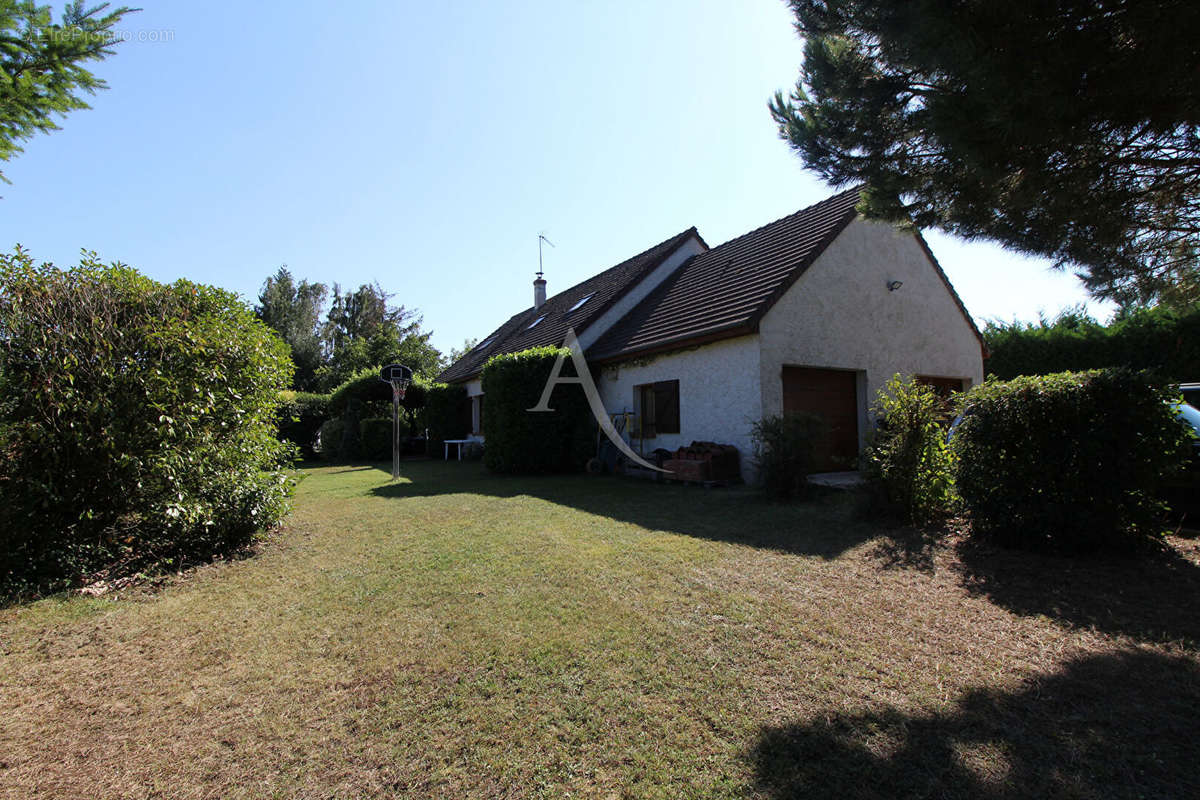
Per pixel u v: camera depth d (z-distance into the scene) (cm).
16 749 234
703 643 321
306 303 3950
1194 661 286
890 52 385
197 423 550
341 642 335
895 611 365
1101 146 377
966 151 373
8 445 455
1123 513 453
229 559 538
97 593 438
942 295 1284
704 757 218
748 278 1108
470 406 2091
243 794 204
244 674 298
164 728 248
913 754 216
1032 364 1488
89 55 574
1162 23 296
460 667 298
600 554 520
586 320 1448
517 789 202
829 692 265
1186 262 529
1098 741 222
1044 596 382
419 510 800
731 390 1000
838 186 539
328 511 809
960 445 539
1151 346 1281
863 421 1101
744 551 520
